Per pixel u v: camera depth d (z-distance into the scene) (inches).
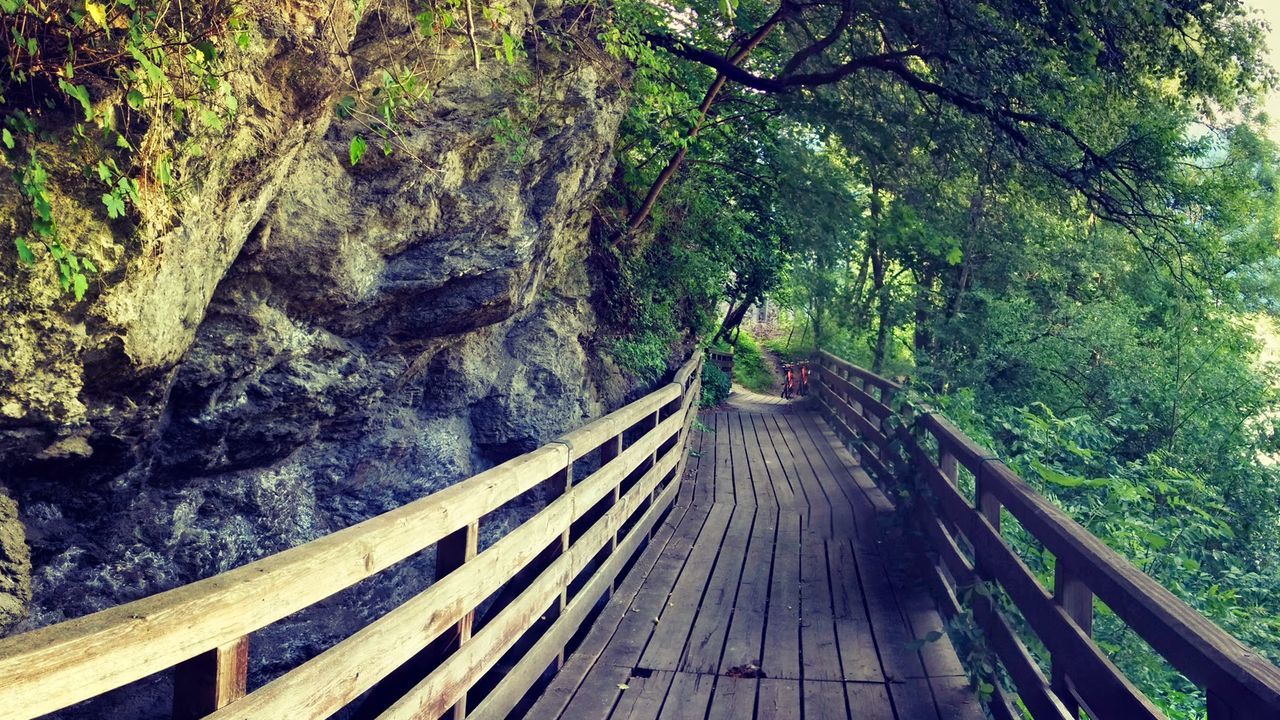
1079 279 507.2
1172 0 383.2
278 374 186.2
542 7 238.8
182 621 69.7
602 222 353.7
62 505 149.0
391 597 226.5
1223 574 314.0
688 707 159.0
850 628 200.5
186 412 168.6
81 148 113.5
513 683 145.8
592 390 334.3
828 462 425.4
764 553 263.4
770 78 394.3
